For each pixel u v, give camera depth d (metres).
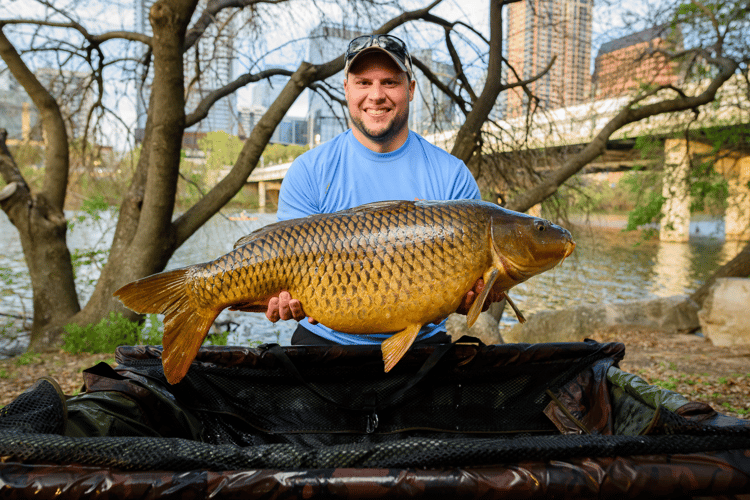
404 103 2.12
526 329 10.41
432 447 1.13
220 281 1.66
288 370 2.09
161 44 6.86
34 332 8.56
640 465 1.12
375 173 2.20
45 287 8.60
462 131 7.86
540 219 1.67
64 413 1.39
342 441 2.14
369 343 2.19
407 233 1.61
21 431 1.17
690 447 1.16
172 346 1.68
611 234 35.91
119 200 10.94
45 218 8.74
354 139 2.23
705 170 13.05
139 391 1.77
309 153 2.26
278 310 1.72
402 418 2.17
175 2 6.64
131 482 1.04
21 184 8.84
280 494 1.06
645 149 13.62
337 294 1.62
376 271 1.60
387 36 2.07
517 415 2.16
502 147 8.95
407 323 1.64
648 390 1.70
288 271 1.64
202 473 1.07
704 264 23.42
